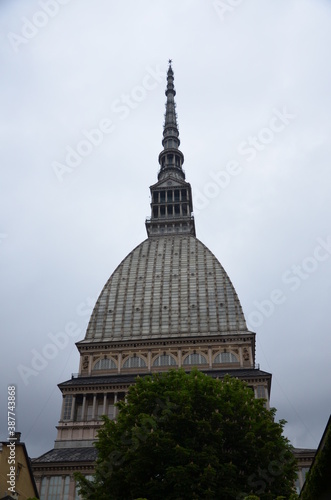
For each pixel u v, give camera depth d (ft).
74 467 268.21
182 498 118.73
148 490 123.54
